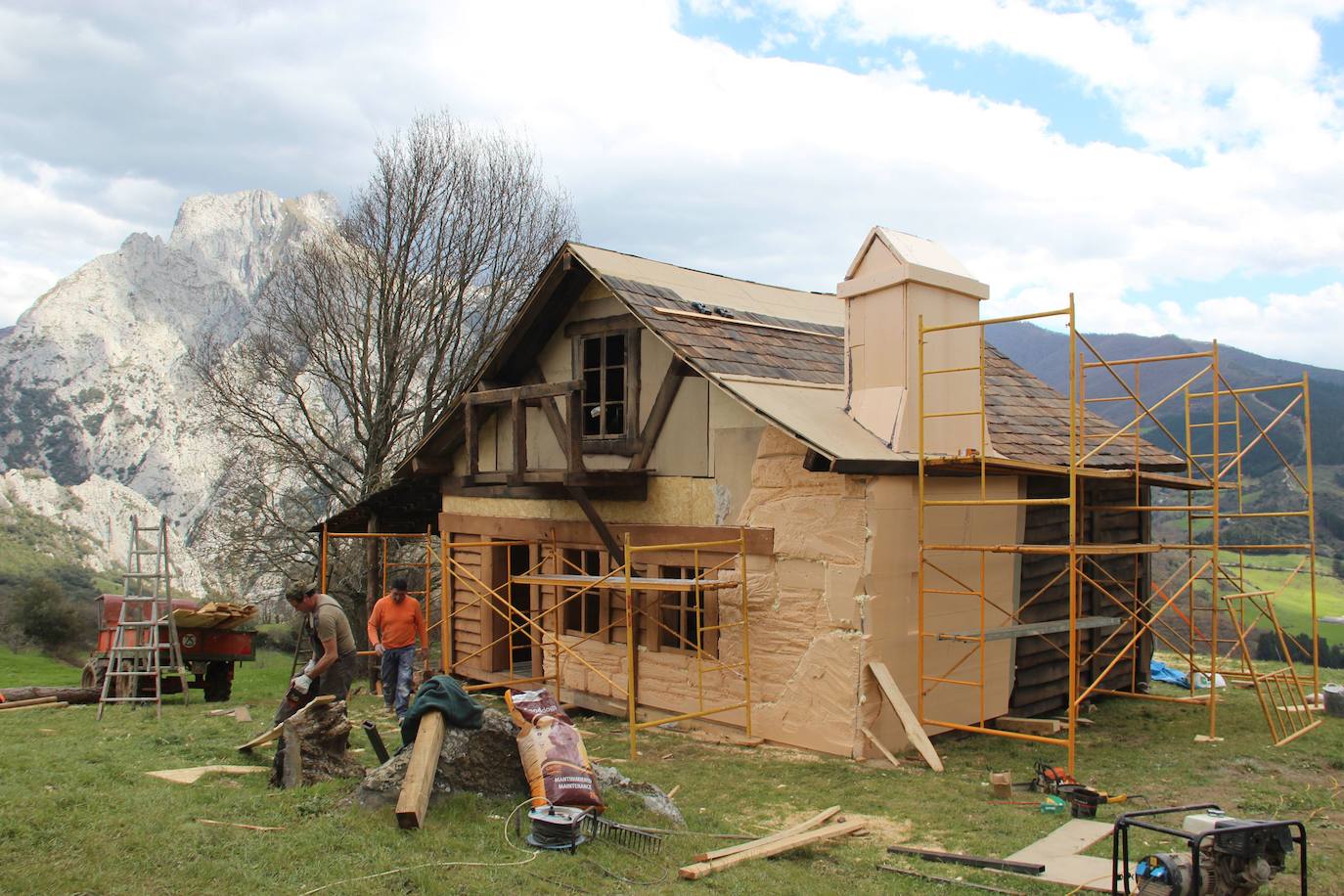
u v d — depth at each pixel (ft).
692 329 37.91
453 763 22.36
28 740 30.89
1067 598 42.04
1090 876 19.88
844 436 33.14
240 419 98.68
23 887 15.97
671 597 38.81
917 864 21.26
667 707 38.32
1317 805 26.45
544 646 40.09
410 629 35.70
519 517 45.55
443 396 87.15
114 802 21.39
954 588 35.53
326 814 21.50
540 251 90.38
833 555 32.83
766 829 24.00
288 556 86.22
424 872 18.01
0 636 119.44
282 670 74.79
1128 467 42.24
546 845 20.18
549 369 44.37
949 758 32.37
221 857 18.29
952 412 35.27
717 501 36.60
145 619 44.37
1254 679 34.94
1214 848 16.25
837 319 49.85
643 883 18.93
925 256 35.45
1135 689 45.80
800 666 33.73
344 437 101.76
